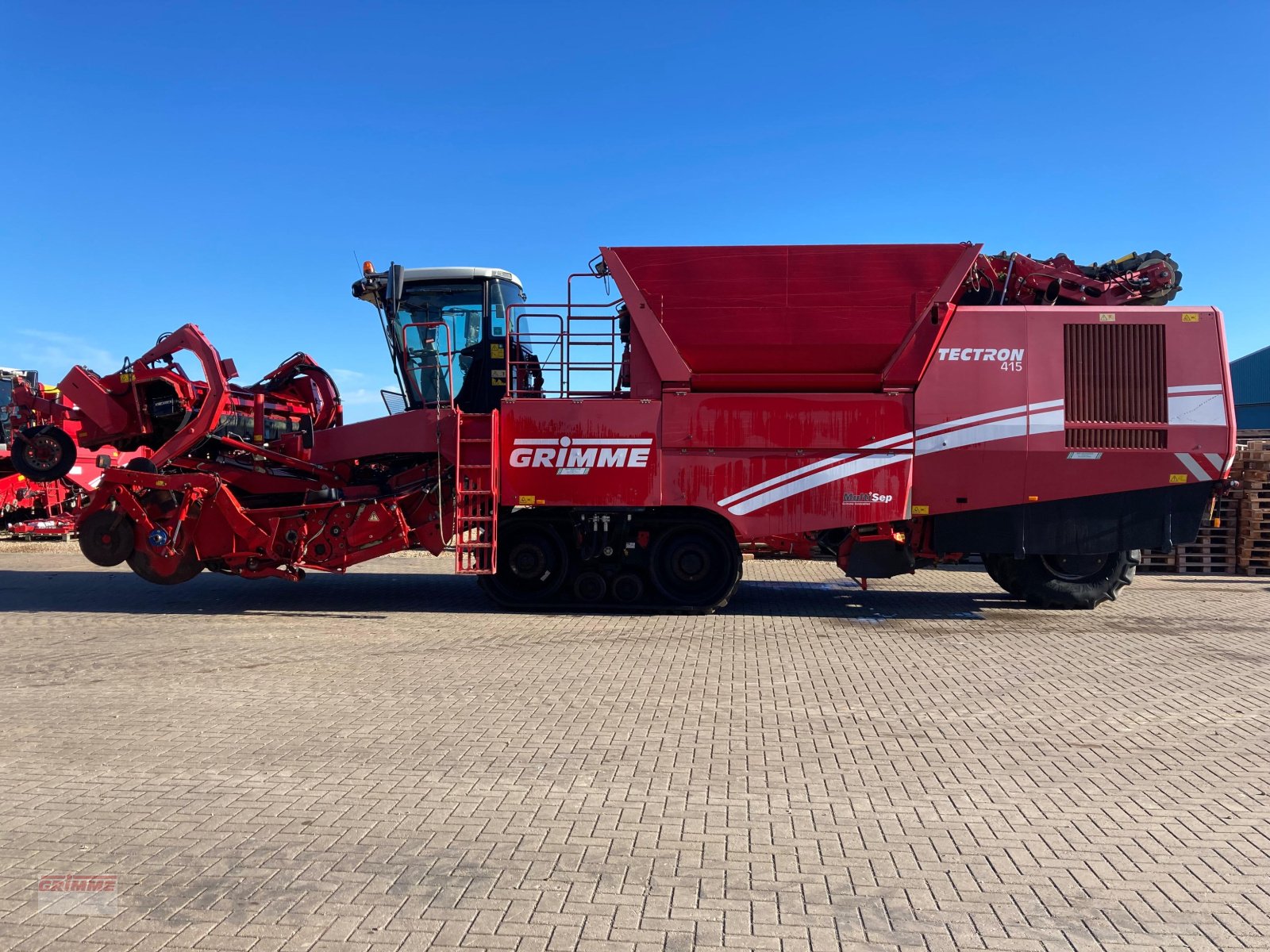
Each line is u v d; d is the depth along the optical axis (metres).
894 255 8.90
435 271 10.73
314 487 10.23
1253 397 34.41
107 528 9.60
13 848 3.71
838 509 9.03
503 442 9.32
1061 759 4.89
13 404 10.41
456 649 7.78
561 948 2.94
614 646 7.94
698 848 3.73
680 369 9.08
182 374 10.10
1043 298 9.50
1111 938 3.02
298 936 3.01
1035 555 9.59
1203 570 13.30
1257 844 3.78
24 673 6.84
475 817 4.05
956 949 2.95
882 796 4.34
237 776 4.58
